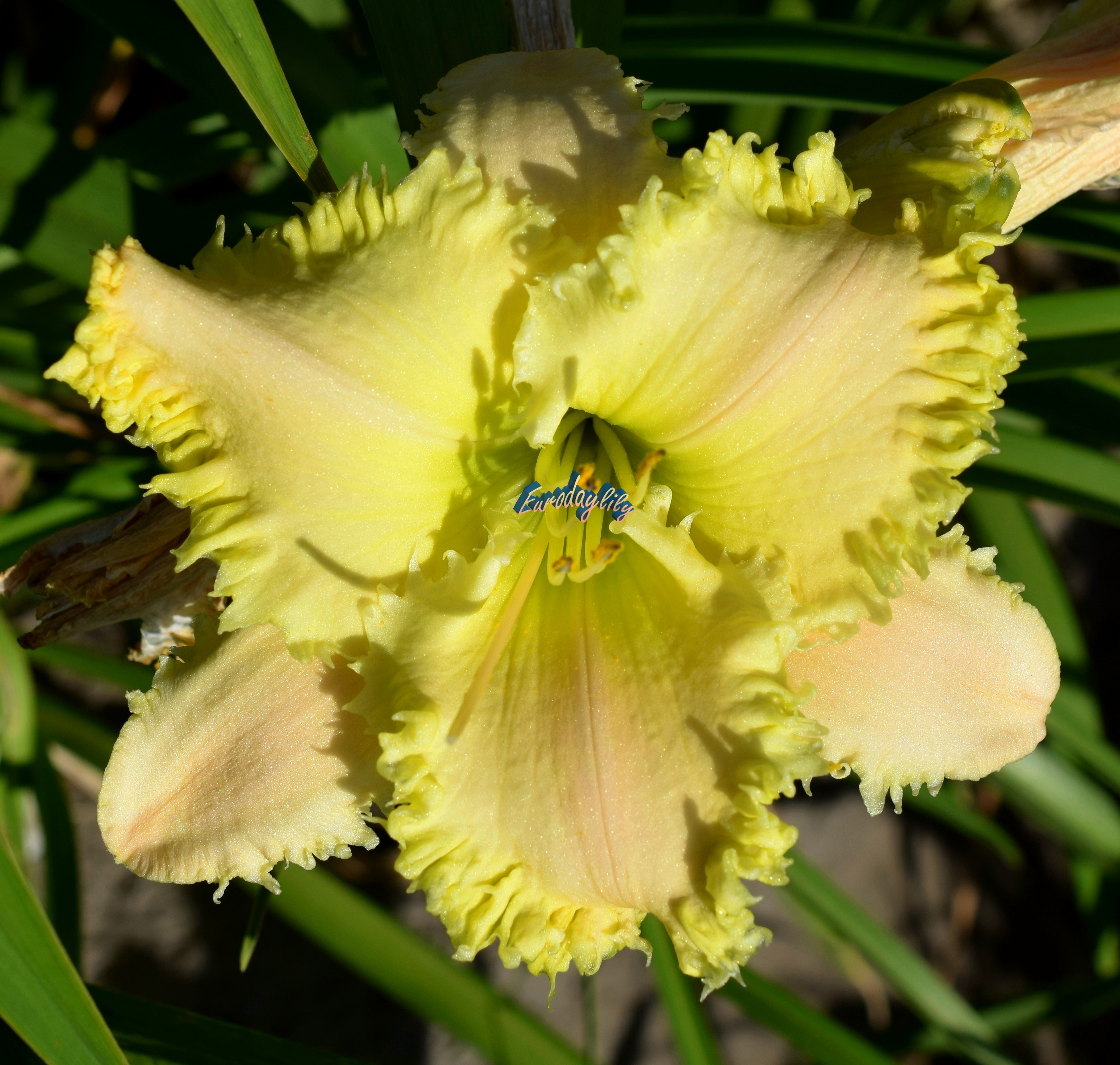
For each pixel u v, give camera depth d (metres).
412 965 0.44
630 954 0.62
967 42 0.67
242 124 0.39
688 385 0.29
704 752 0.29
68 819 0.43
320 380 0.28
